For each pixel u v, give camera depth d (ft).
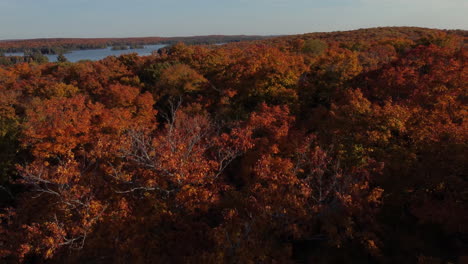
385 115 61.87
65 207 55.88
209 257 43.14
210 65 169.89
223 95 125.90
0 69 191.01
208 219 60.39
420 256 42.11
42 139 90.74
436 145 52.85
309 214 50.44
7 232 59.67
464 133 52.49
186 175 55.42
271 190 54.19
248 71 121.39
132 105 122.42
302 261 49.37
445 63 95.71
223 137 79.20
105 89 147.43
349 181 52.16
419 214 47.67
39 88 147.33
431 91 78.74
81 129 92.58
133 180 61.87
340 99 98.63
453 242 46.01
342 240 49.24
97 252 50.19
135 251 47.32
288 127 81.35
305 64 132.05
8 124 102.99
